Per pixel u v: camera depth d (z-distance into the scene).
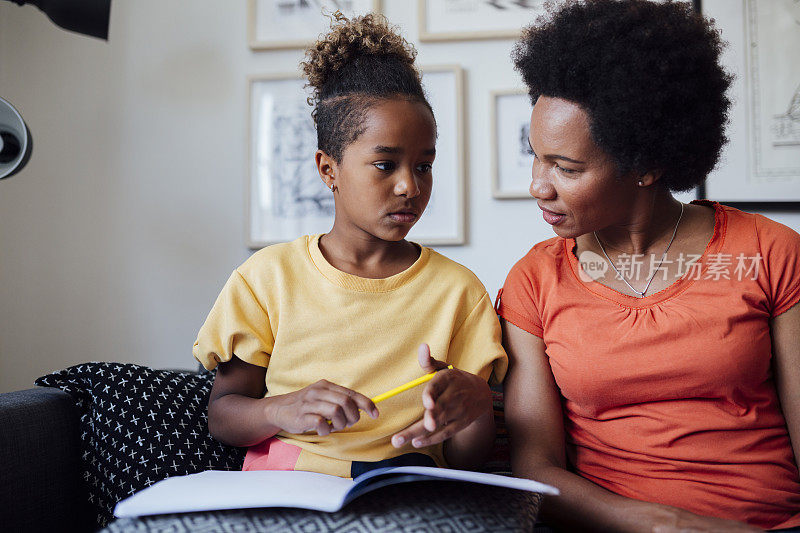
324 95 0.91
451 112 1.65
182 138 1.71
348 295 0.86
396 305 0.86
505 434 0.97
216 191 1.71
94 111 1.72
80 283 1.71
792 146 1.60
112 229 1.71
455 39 1.65
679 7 0.82
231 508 0.63
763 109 1.61
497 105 1.65
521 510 0.67
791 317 0.81
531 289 0.91
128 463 0.88
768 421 0.80
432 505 0.65
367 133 0.82
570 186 0.79
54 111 1.73
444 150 1.65
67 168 1.72
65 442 0.92
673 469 0.79
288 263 0.89
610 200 0.80
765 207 1.61
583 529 0.75
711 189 1.63
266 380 0.87
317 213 1.68
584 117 0.76
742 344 0.78
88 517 0.93
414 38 1.67
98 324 1.71
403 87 0.86
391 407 0.83
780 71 1.60
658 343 0.80
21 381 1.71
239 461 0.90
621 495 0.79
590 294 0.86
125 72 1.72
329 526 0.61
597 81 0.75
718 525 0.66
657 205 0.87
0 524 0.83
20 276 1.72
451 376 0.72
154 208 1.71
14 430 0.86
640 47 0.76
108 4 1.49
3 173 1.33
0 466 0.83
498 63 1.66
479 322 0.89
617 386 0.82
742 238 0.84
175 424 0.91
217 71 1.71
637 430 0.82
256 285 0.87
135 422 0.90
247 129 1.69
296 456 0.81
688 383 0.79
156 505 0.62
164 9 1.73
